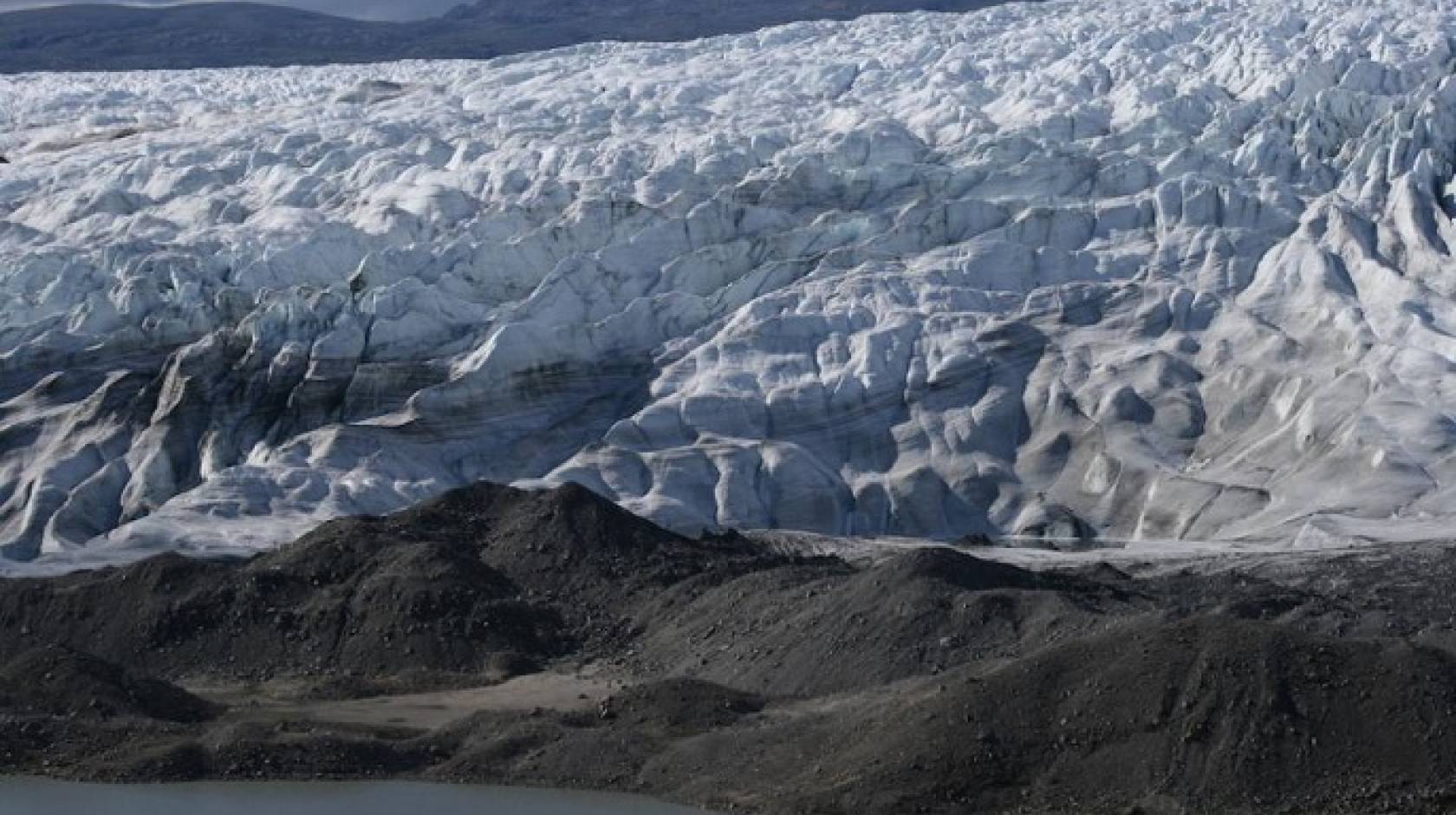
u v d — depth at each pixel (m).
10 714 125.88
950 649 128.50
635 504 190.38
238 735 122.81
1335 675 109.44
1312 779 105.88
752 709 124.94
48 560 170.38
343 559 152.62
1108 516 188.88
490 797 115.69
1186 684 109.69
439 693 137.12
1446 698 107.94
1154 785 106.88
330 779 119.50
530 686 137.75
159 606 148.12
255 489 189.25
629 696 126.12
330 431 198.50
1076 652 113.38
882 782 109.38
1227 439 194.75
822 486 193.75
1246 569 160.62
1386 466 182.75
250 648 145.38
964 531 191.25
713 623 143.25
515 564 156.25
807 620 136.38
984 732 110.56
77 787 118.56
